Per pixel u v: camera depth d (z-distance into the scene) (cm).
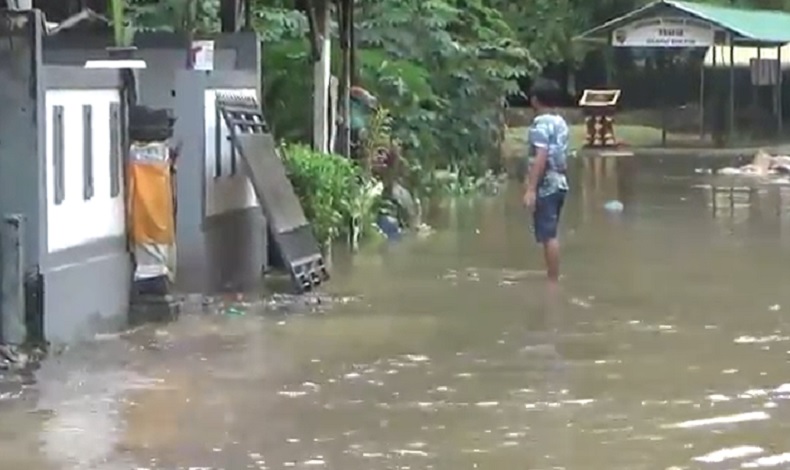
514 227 2709
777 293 1909
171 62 1820
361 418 1226
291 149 2236
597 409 1268
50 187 1479
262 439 1155
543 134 2025
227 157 1914
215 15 2683
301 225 1958
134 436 1159
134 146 1641
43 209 1457
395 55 3397
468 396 1311
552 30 6100
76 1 2059
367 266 2139
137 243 1652
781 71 6028
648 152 5294
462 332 1617
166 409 1248
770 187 3738
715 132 5834
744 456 1124
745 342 1573
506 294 1889
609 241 2500
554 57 6156
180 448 1125
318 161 2203
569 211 3064
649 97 6362
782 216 2948
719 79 5916
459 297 1859
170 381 1355
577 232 2647
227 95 1920
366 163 2667
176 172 1794
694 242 2488
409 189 2898
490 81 3694
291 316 1706
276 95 2711
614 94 5672
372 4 3406
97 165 1581
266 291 1886
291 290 1888
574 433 1187
